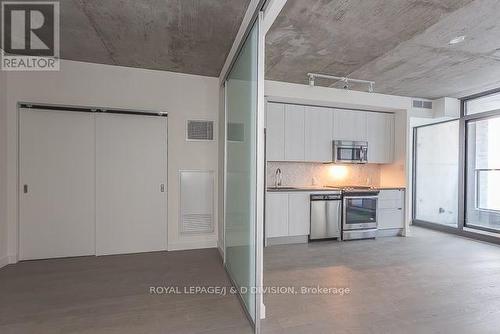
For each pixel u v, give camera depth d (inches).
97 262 132.3
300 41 115.2
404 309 89.7
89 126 141.0
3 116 126.1
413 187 244.1
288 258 141.8
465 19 97.9
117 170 145.3
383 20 98.8
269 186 192.1
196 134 157.6
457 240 182.7
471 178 198.4
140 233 149.3
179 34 110.7
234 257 109.3
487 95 187.5
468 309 89.9
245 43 96.8
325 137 188.1
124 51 127.1
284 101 176.4
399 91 186.4
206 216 159.6
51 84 135.1
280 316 84.9
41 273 117.8
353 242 175.5
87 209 141.3
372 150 200.8
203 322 81.6
